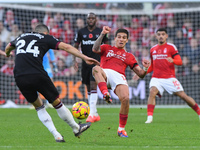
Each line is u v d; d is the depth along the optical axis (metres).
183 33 58.81
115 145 17.78
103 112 42.72
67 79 52.00
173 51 32.28
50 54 42.19
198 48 57.59
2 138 20.31
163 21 60.38
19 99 52.97
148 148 16.64
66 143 18.25
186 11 57.19
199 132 23.92
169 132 23.84
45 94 17.67
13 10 59.22
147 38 59.38
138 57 58.09
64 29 59.62
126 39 21.91
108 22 61.31
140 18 60.72
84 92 51.56
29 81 17.25
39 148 16.38
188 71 55.22
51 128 18.48
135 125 28.38
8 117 35.00
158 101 53.59
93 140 19.67
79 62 53.81
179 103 53.34
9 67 53.53
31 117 35.09
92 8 62.75
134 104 51.81
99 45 21.27
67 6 61.75
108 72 21.02
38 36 18.09
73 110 22.67
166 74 32.41
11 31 58.62
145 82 51.75
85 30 33.31
